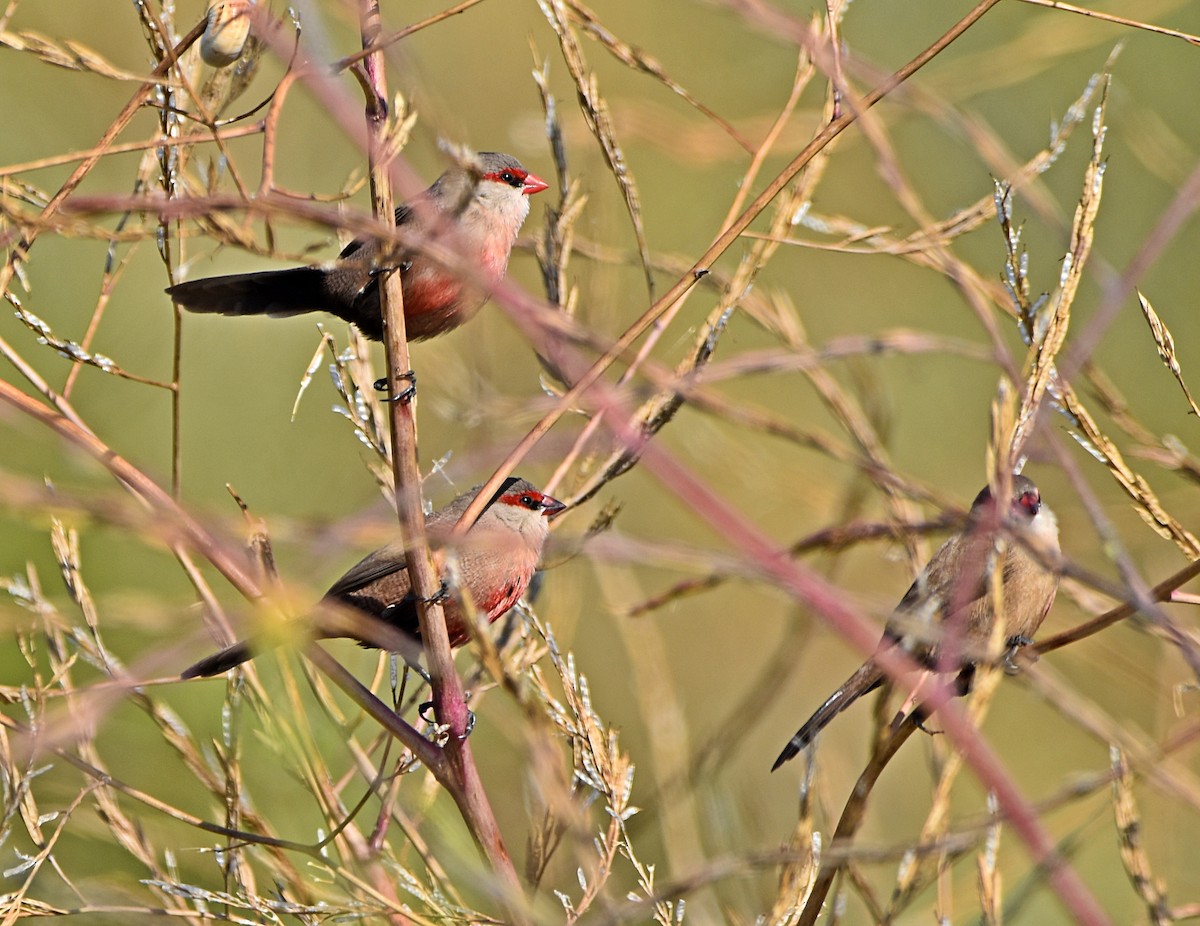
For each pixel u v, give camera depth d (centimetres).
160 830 880
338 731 823
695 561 538
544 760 570
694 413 1070
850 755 1238
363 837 798
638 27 1684
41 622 760
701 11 1680
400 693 824
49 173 1409
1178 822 861
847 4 826
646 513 1517
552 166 1558
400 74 689
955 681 842
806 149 740
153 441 1307
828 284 1653
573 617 926
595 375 668
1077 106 825
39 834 717
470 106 1634
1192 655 578
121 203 550
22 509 477
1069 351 680
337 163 1443
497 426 803
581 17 819
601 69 1669
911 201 839
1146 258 638
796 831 653
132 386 1301
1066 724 1395
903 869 595
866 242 904
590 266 926
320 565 517
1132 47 1596
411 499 736
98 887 805
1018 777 1376
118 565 1069
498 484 771
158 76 711
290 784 907
